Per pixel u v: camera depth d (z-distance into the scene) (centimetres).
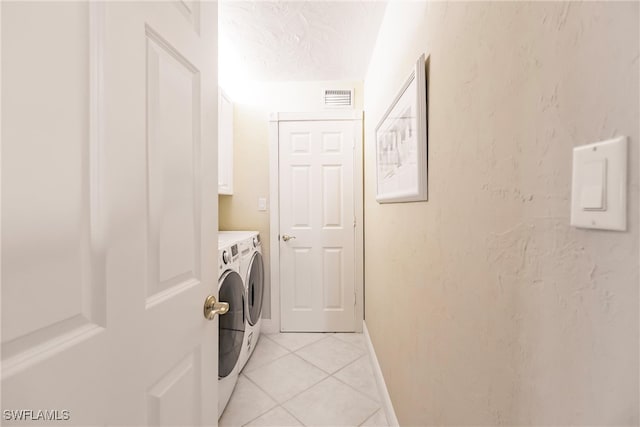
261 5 151
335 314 254
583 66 37
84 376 43
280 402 163
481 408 64
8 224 34
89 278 44
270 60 212
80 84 42
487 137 60
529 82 48
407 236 118
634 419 32
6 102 34
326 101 251
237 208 254
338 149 251
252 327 214
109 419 47
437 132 87
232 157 246
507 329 54
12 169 34
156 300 59
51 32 38
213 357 85
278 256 253
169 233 63
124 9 49
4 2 33
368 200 228
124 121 50
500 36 55
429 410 94
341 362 204
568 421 40
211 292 82
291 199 253
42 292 37
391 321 146
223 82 246
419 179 96
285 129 252
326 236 254
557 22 42
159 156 60
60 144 39
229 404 161
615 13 33
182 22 68
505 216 55
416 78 96
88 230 44
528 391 49
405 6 119
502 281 56
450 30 77
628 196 32
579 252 39
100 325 46
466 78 69
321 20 164
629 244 32
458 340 74
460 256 73
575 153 39
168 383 64
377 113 184
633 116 31
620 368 33
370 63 214
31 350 36
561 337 42
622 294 33
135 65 52
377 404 162
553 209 43
